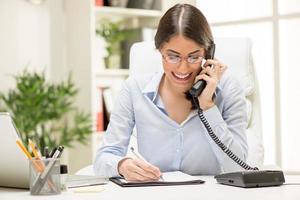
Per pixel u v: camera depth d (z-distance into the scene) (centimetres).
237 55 216
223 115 185
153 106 187
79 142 372
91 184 150
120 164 161
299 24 312
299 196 121
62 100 364
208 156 185
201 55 167
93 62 365
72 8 381
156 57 223
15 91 368
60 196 131
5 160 145
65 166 141
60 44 391
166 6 373
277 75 321
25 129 343
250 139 213
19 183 147
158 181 148
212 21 333
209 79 174
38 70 386
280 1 318
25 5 381
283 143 319
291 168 316
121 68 395
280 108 321
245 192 129
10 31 376
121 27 407
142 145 191
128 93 193
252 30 328
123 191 136
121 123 189
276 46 320
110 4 380
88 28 366
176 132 184
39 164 134
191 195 126
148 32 393
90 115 361
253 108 218
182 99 184
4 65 374
